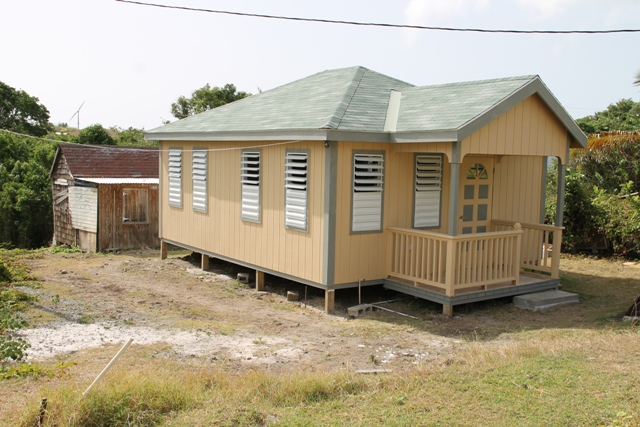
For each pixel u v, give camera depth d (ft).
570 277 44.24
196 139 45.70
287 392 20.26
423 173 37.40
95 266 50.47
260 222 39.99
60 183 69.87
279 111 41.70
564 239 54.29
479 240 33.68
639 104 118.83
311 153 35.04
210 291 41.04
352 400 19.71
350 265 34.99
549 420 17.47
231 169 42.98
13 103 139.85
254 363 25.23
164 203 53.01
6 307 27.12
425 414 18.26
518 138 34.58
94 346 26.96
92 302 36.47
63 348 26.43
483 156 40.42
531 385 20.15
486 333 29.91
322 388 20.65
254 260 40.88
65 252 60.64
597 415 17.63
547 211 54.29
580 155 68.08
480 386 20.29
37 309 33.50
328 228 33.83
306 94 44.14
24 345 24.30
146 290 40.96
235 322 32.91
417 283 34.88
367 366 24.99
